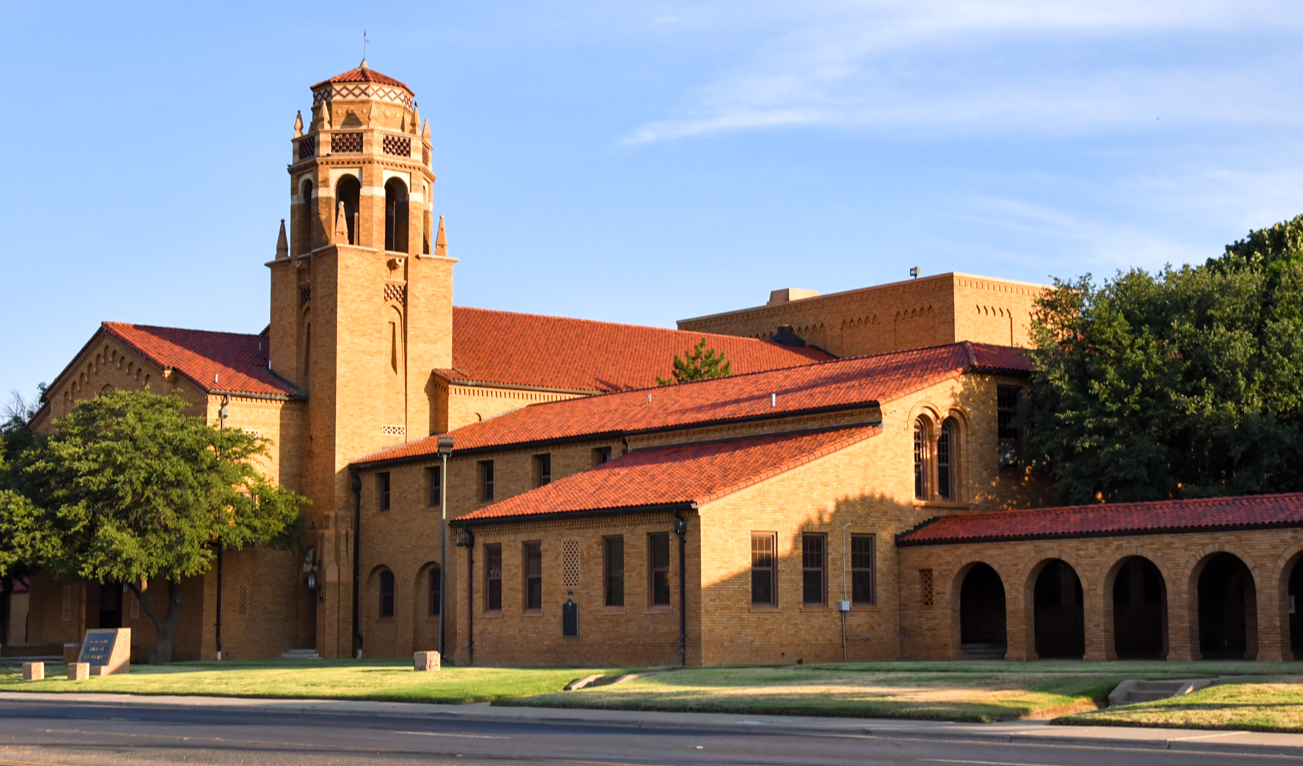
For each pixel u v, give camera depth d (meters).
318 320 60.25
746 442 47.59
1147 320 46.16
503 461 54.75
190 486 52.66
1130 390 44.31
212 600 57.25
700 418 49.34
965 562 43.00
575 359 66.12
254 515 55.56
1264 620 36.00
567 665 43.47
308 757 20.44
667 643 41.19
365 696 33.00
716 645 40.28
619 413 53.94
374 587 58.50
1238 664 33.69
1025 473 48.34
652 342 70.12
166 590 59.56
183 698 35.28
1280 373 42.69
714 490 41.28
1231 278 45.53
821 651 42.66
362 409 59.47
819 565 43.34
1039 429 47.06
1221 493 42.56
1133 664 35.00
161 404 54.66
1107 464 44.34
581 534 44.34
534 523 45.81
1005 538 41.91
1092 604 39.62
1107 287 47.47
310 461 59.97
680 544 40.84
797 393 49.22
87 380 64.81
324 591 57.91
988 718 24.69
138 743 22.91
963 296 74.25
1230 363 43.09
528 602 46.03
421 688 33.97
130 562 50.84
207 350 62.75
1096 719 23.75
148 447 52.06
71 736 24.38
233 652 57.56
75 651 58.44
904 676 31.81
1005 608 46.62
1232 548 36.84
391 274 61.00
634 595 42.41
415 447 58.19
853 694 28.36
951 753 20.30
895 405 45.31
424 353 61.25
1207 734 21.91
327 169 61.00
